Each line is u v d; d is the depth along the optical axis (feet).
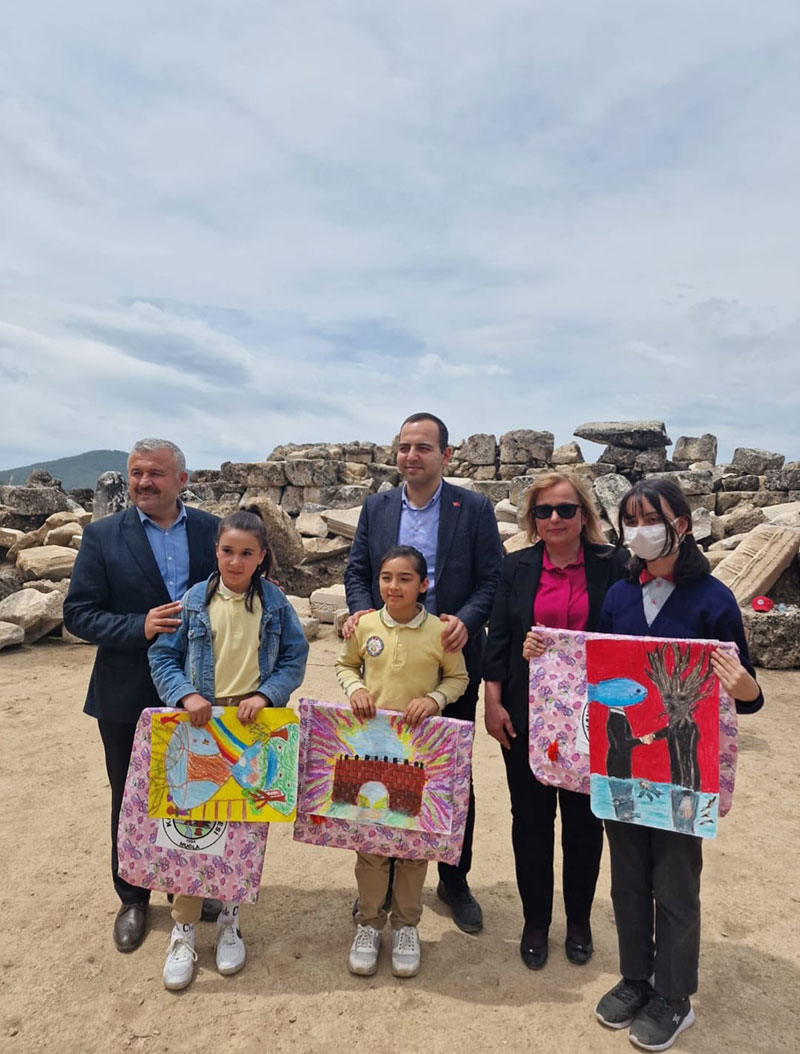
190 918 9.67
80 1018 8.86
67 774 16.88
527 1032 8.70
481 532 11.45
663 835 8.36
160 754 9.26
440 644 9.84
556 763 9.04
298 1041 8.48
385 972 9.81
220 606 9.73
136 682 10.30
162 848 9.25
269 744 9.23
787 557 29.91
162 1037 8.54
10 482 65.26
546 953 10.11
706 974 10.00
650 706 8.18
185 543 10.85
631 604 8.96
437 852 9.17
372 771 9.37
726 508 55.72
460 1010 9.07
